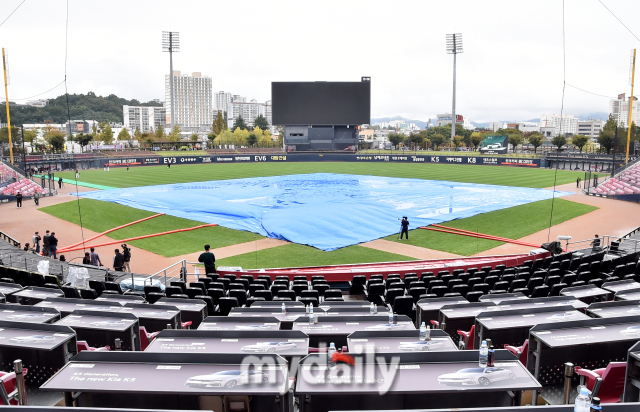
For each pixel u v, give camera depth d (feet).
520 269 60.54
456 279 52.85
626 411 15.85
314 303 42.63
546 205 137.59
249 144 439.63
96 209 132.26
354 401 18.93
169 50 467.93
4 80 170.19
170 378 19.70
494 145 342.85
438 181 198.29
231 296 45.73
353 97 322.34
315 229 106.52
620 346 25.40
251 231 106.93
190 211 128.77
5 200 149.07
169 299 38.24
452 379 19.44
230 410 19.31
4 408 16.24
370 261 82.58
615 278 49.88
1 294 40.78
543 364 24.90
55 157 269.85
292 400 20.24
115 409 16.24
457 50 409.08
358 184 187.52
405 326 28.76
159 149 440.45
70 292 44.70
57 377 19.80
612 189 158.81
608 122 273.33
